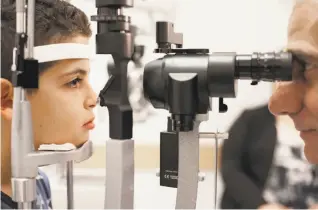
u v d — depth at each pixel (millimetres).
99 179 916
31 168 506
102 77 642
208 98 524
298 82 686
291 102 695
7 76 590
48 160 527
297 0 688
